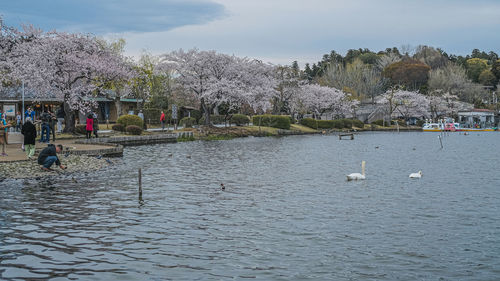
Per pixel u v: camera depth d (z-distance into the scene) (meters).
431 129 115.25
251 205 18.75
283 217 16.70
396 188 23.55
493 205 19.28
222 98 68.56
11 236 13.65
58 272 10.96
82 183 22.97
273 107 101.00
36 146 33.72
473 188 23.75
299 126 95.81
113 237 13.84
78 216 16.23
